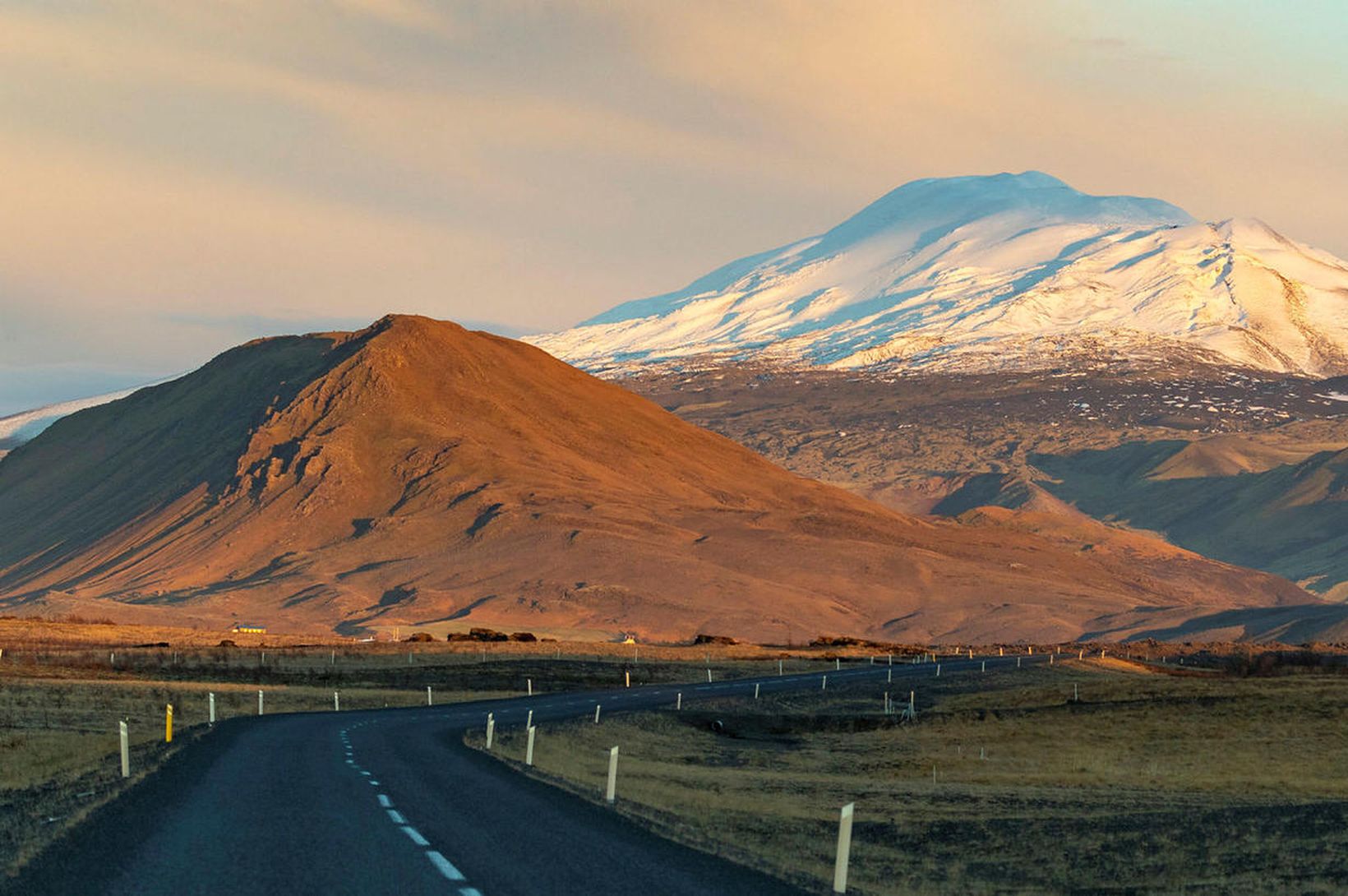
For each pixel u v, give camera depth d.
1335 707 156.75
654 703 184.00
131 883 41.44
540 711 162.75
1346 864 73.69
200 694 162.00
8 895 39.12
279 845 49.16
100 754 94.25
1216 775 128.50
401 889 40.91
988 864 77.62
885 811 98.88
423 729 124.00
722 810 89.56
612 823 59.81
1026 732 160.12
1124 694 178.50
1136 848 81.00
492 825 56.25
